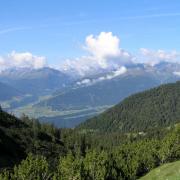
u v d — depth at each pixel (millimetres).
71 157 100000
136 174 116812
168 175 87688
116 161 113438
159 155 135250
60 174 95750
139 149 133875
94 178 98625
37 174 86250
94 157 101562
